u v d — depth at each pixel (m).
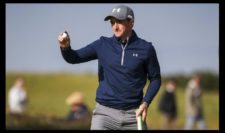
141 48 11.77
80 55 11.78
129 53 11.73
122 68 11.73
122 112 11.77
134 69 11.73
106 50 11.81
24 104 33.66
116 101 11.75
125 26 11.72
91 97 45.31
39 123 24.72
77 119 26.19
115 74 11.77
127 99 11.77
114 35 11.84
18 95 33.38
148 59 11.81
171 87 36.25
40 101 51.69
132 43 11.77
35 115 26.62
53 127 24.78
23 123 24.66
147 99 11.81
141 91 11.89
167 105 35.72
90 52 11.85
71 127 25.19
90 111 27.92
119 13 11.66
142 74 11.88
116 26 11.73
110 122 11.78
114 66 11.75
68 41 11.50
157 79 11.98
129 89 11.76
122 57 11.73
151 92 11.85
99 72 11.98
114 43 11.80
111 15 11.68
